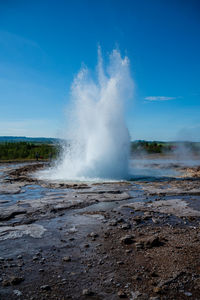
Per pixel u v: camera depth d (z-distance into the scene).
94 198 8.35
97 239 4.78
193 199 8.30
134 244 4.52
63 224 5.69
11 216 6.29
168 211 6.81
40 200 8.03
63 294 3.04
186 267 3.62
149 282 3.26
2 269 3.64
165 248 4.32
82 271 3.57
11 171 17.39
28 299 2.95
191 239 4.73
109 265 3.74
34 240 4.73
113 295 3.01
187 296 2.96
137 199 8.35
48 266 3.73
